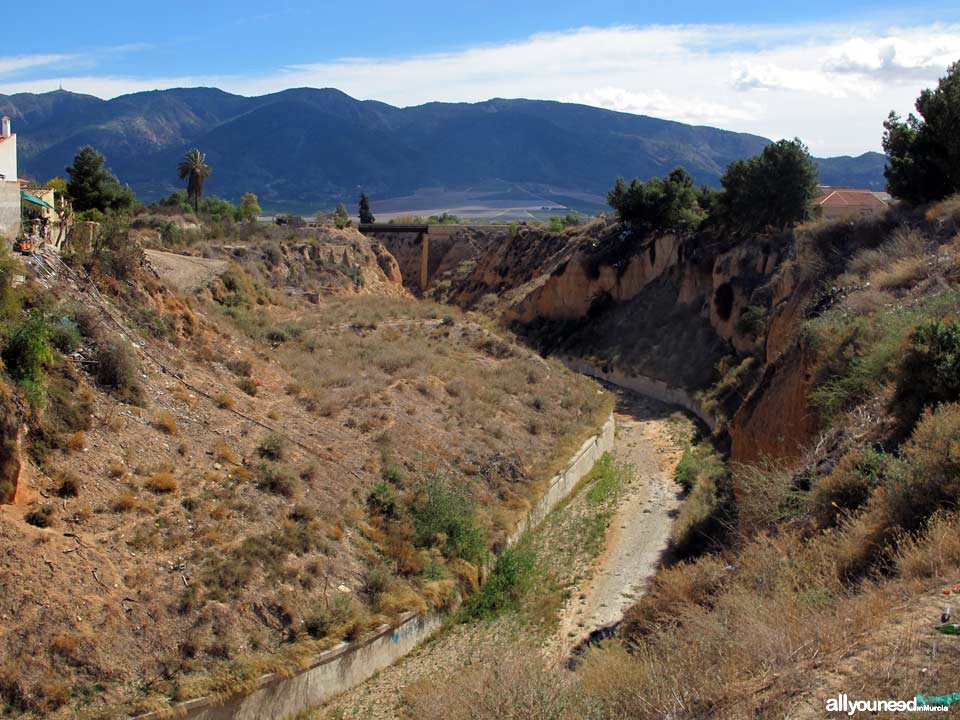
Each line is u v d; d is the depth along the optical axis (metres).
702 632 11.33
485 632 19.86
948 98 33.62
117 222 26.94
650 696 10.11
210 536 17.89
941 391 14.65
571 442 32.31
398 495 23.09
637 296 58.53
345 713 16.27
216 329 29.20
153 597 15.88
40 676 13.77
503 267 76.25
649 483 31.41
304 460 22.53
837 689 8.01
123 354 20.89
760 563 13.23
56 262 23.39
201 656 15.32
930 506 11.73
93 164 56.25
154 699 14.17
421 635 19.41
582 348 57.38
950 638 8.24
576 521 27.08
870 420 16.12
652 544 25.05
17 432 16.56
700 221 57.81
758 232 52.34
